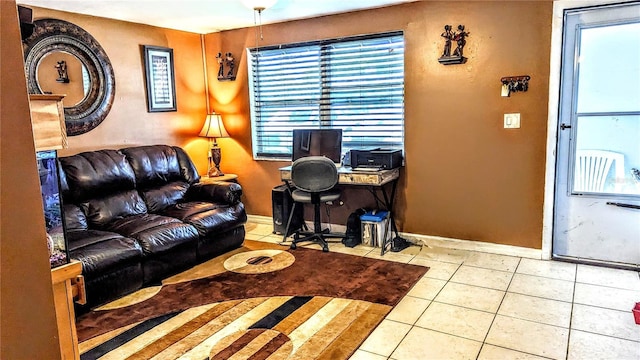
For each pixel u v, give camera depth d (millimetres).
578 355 2244
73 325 1618
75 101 3852
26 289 707
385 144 4266
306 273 3465
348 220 4176
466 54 3656
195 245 3658
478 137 3715
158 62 4551
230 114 5027
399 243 3975
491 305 2816
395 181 4070
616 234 3352
